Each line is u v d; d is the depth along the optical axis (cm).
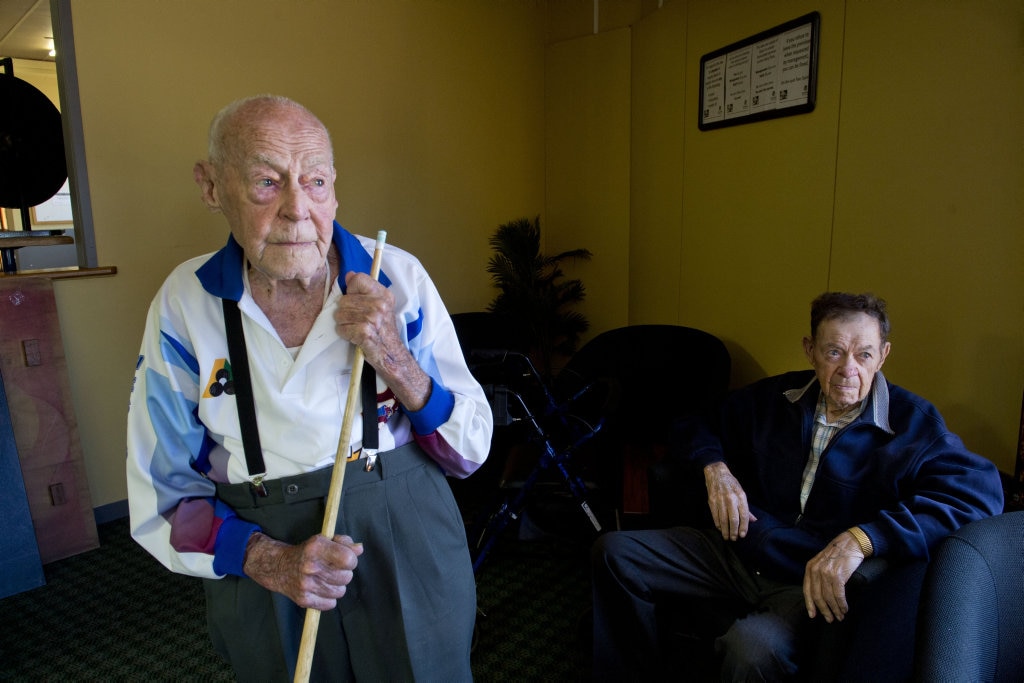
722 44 279
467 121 384
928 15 186
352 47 336
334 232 98
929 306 189
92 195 273
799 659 141
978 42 171
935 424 146
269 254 86
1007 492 157
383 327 88
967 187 176
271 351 92
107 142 274
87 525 264
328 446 94
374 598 100
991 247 169
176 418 94
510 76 399
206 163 92
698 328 309
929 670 89
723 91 278
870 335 149
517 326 355
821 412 163
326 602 87
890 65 199
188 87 291
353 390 89
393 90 353
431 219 377
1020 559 102
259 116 84
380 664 102
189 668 195
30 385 246
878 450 149
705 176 296
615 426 280
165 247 294
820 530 155
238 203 86
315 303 94
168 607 227
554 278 414
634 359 291
